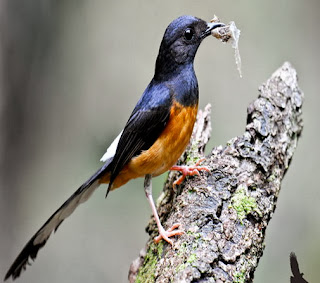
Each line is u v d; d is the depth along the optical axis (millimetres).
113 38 16938
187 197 6867
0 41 13969
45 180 15242
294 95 8078
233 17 16750
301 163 14797
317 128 15391
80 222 14438
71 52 15984
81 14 16078
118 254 14172
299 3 16734
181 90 7418
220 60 16078
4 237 14383
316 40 16406
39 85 15008
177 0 17375
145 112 7461
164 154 7516
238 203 6648
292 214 13844
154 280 6184
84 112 16109
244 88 15688
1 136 14508
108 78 16578
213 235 6262
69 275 14141
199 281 5828
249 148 7262
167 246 6574
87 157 15055
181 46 7473
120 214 14266
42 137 15227
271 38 16422
